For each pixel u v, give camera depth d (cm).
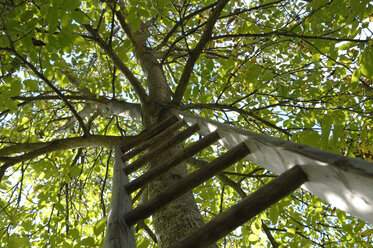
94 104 472
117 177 173
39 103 461
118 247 91
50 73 220
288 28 314
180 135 208
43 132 443
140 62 445
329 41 321
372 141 311
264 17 333
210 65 291
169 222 188
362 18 222
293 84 320
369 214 64
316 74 310
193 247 84
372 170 57
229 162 126
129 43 274
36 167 342
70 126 522
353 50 281
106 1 273
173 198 122
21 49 213
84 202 537
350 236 364
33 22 178
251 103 362
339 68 312
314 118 375
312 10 267
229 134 147
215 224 88
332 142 252
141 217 118
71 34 182
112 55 328
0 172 269
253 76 287
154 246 339
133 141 283
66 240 277
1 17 171
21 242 288
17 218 326
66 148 299
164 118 321
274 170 114
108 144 305
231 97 411
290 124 398
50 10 162
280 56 334
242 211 88
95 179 577
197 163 353
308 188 94
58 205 309
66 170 343
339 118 322
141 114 360
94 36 303
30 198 370
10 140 377
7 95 207
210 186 432
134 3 239
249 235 271
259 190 92
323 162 71
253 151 124
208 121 183
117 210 118
